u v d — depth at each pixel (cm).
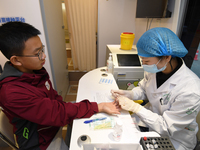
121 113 84
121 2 230
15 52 66
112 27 249
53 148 86
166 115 80
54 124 74
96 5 237
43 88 87
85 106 84
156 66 82
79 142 64
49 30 152
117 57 145
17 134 75
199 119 89
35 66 75
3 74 69
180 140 87
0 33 63
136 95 113
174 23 125
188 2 112
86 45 264
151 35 75
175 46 74
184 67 81
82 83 122
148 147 60
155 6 142
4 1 126
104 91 109
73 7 230
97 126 74
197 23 108
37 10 131
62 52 215
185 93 73
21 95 66
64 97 229
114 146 60
